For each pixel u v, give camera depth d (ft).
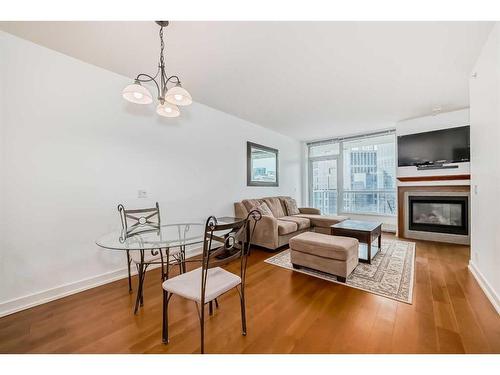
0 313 5.74
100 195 7.68
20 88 6.12
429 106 11.76
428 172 13.28
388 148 16.31
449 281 7.62
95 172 7.57
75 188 7.13
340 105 11.60
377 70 8.02
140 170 8.79
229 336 4.91
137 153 8.70
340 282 7.66
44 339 4.85
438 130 12.85
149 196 9.07
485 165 6.77
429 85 9.29
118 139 8.15
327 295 6.77
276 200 15.16
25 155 6.22
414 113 12.87
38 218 6.44
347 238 8.80
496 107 5.83
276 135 17.10
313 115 13.20
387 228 16.17
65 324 5.40
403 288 7.11
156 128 9.33
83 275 7.28
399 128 14.39
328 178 19.42
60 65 6.82
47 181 6.59
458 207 12.62
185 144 10.50
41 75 6.47
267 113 12.85
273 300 6.51
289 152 18.67
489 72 6.26
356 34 6.02
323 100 10.91
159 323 5.43
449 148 12.52
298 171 19.95
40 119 6.46
